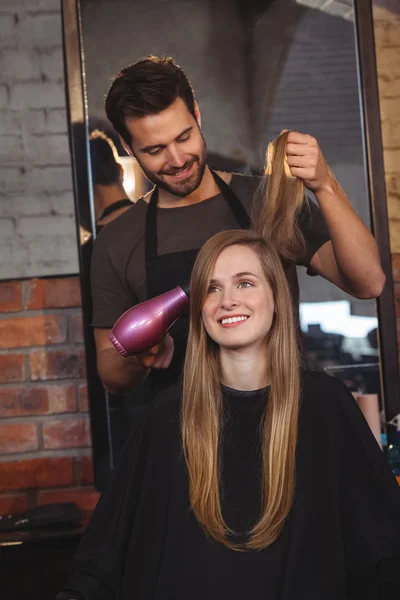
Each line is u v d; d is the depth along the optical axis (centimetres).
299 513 137
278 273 149
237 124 221
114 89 217
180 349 210
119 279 219
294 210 167
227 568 134
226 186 220
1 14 228
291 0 223
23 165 228
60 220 229
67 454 227
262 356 148
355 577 139
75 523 206
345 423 144
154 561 141
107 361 205
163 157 218
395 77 230
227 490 140
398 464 200
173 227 219
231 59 221
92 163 219
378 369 225
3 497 226
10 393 227
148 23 219
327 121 224
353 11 225
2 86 228
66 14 219
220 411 147
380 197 225
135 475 147
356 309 225
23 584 197
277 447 139
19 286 228
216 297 146
